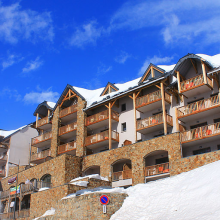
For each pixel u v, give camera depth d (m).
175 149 26.53
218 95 26.83
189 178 19.55
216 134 25.36
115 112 35.19
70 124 38.59
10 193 34.91
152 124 30.25
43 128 45.12
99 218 19.52
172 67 32.72
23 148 51.00
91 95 39.19
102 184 29.28
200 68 29.94
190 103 29.83
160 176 27.14
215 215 13.95
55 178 33.25
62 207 22.77
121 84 38.00
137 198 20.16
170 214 16.20
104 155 32.06
